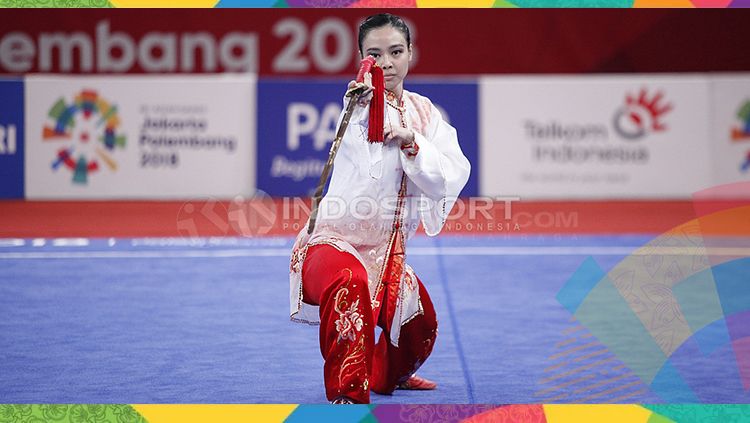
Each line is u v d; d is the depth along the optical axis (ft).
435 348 41.11
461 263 62.64
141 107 89.20
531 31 97.96
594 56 98.22
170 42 97.76
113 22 97.30
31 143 88.74
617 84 90.63
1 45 96.89
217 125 89.61
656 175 91.25
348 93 29.22
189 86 89.35
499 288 54.70
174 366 37.68
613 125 90.79
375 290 30.55
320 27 98.17
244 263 62.54
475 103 90.12
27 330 43.93
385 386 33.45
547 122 90.38
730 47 97.40
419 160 29.40
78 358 38.86
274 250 67.92
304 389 34.37
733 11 97.14
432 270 60.29
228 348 40.93
